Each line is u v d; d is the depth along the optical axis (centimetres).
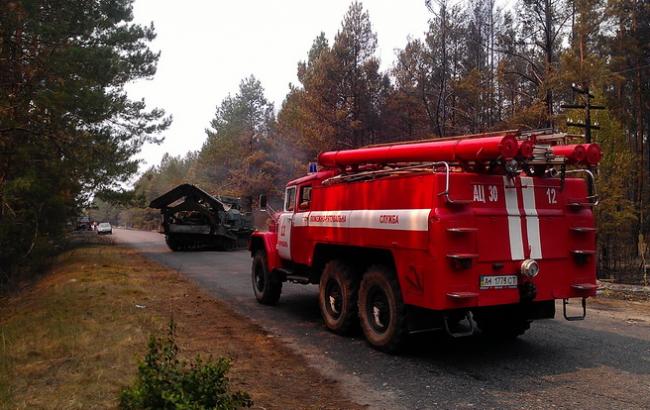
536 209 636
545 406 495
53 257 2242
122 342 644
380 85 3353
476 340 753
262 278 1063
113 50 2291
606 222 1714
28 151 1467
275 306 1035
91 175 2142
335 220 774
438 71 3250
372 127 3341
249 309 999
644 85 2745
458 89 2970
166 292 1167
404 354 677
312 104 3325
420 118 3462
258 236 1057
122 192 2495
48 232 1988
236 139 5581
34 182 1504
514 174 601
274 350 697
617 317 934
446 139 642
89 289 1090
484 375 591
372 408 491
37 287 1452
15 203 1555
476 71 2867
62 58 1582
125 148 2395
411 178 625
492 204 608
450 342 741
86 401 449
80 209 2492
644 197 2389
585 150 625
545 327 846
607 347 714
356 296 761
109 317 801
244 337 763
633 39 2659
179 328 785
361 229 709
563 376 587
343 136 3334
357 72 3288
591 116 1755
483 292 593
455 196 588
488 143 570
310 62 4141
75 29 1981
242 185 4934
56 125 1490
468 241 586
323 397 519
